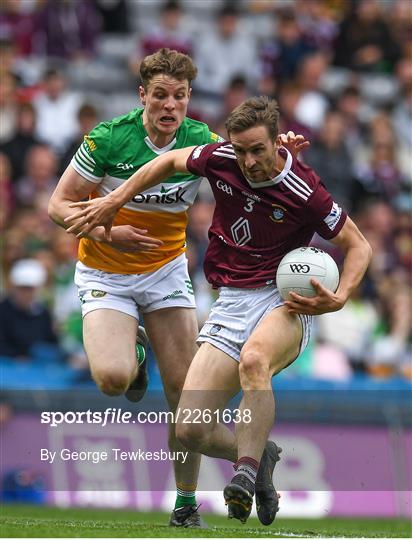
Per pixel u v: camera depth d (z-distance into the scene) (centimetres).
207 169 2059
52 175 4450
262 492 2142
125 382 2162
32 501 3359
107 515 2912
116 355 2162
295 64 5472
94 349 2175
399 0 6359
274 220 2048
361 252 2061
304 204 2020
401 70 5681
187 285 2292
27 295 3738
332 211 2034
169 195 2222
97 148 2206
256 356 1980
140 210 2234
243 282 2091
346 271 2052
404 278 4556
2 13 5344
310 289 2023
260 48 5622
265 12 6266
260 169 1975
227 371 2080
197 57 5422
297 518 3331
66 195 2228
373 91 5772
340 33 5862
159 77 2141
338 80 5741
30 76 5153
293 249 2086
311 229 2088
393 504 3491
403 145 5550
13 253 3975
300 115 5194
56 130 4800
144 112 2220
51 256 3978
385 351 4100
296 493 3434
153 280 2256
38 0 5466
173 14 5403
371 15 5878
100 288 2248
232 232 2091
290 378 3603
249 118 1942
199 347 2144
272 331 2012
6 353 3706
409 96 5641
